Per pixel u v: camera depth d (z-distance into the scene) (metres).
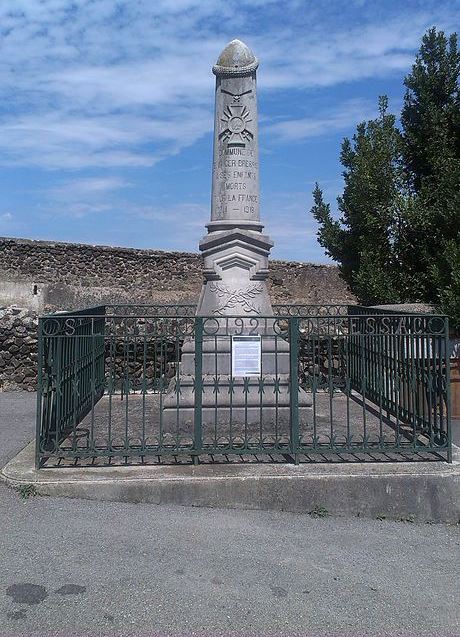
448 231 9.84
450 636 3.06
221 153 6.82
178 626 3.07
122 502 4.71
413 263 10.73
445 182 9.70
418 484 4.80
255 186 6.84
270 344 6.46
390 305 9.23
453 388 7.85
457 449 5.55
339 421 6.66
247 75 6.82
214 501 4.73
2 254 21.92
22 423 7.71
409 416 6.46
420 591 3.54
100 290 23.14
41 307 21.89
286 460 5.20
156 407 7.41
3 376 10.29
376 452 5.20
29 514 4.40
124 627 3.04
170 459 5.24
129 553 3.87
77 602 3.26
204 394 6.16
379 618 3.21
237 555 3.93
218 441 5.75
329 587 3.55
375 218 10.46
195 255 24.53
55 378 5.24
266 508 4.75
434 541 4.36
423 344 5.53
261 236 6.67
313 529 4.46
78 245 22.97
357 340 8.45
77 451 5.09
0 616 3.10
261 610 3.25
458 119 10.22
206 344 6.38
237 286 6.65
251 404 6.18
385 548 4.18
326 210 11.45
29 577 3.51
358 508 4.77
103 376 8.30
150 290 23.83
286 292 24.08
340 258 11.48
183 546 4.02
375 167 10.40
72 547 3.91
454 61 10.41
